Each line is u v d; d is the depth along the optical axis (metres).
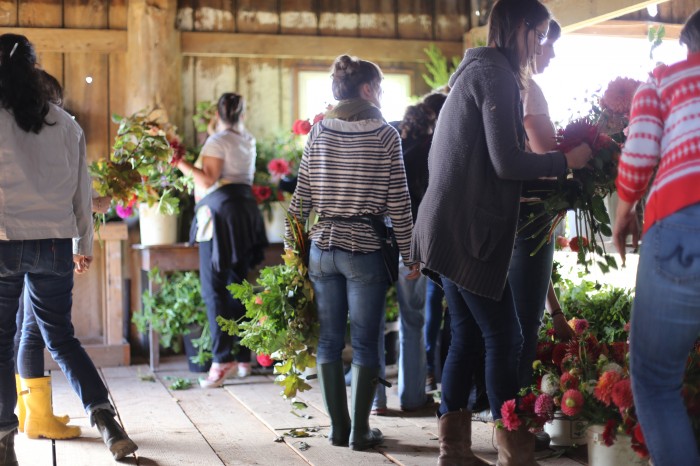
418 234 2.73
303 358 3.46
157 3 5.87
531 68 2.78
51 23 5.89
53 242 3.02
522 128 2.62
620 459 2.69
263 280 3.59
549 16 2.73
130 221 6.02
